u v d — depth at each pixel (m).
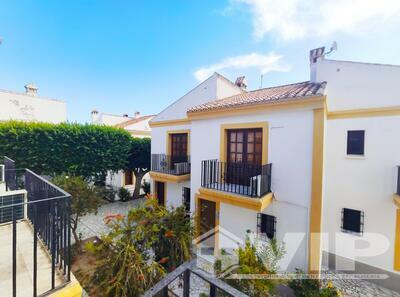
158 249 4.76
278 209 5.73
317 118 5.08
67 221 2.50
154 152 11.43
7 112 16.88
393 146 5.76
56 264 2.64
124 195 13.84
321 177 5.04
